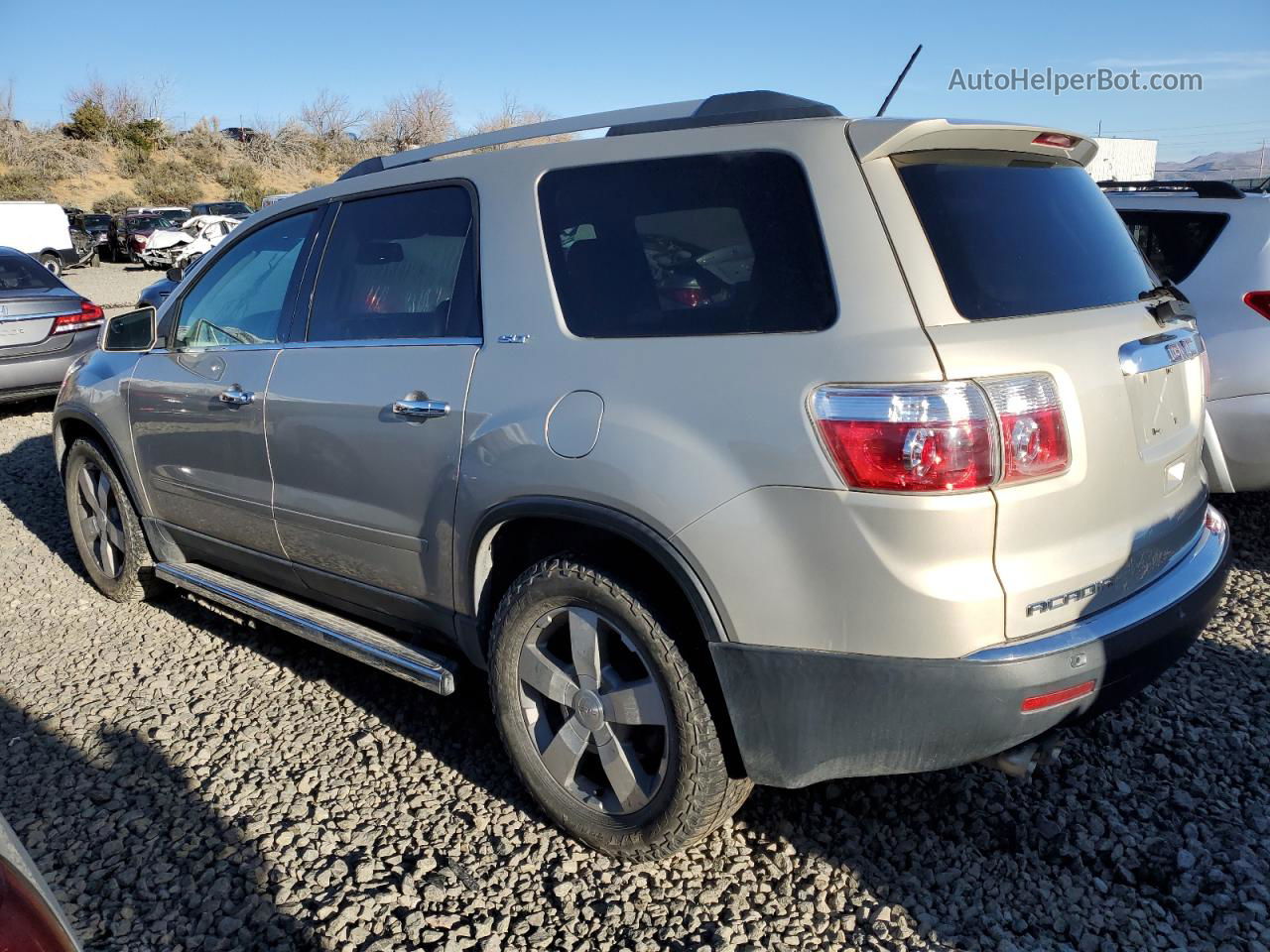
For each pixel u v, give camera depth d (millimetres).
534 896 2578
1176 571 2547
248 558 3744
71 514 4719
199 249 28391
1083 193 2758
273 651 4062
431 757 3242
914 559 2084
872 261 2209
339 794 3041
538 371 2635
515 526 2781
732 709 2340
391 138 63906
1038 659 2123
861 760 2268
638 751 2648
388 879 2658
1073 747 3180
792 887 2588
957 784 3000
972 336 2115
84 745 3344
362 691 3699
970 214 2344
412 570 3023
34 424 8602
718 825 2572
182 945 2422
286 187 55656
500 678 2777
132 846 2797
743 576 2250
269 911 2529
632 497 2367
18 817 2936
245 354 3561
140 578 4438
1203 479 2826
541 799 2783
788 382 2201
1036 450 2111
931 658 2119
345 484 3131
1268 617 4129
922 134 2279
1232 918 2424
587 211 2686
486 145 3006
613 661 2635
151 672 3885
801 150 2357
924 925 2436
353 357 3145
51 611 4535
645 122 2670
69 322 8539
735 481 2242
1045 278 2387
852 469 2104
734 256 2398
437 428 2820
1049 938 2396
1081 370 2217
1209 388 4582
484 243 2869
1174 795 2920
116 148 52781
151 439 3992
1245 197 4707
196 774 3156
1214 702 3443
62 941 1371
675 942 2402
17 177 45688
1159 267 4887
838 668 2193
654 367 2420
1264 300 4492
